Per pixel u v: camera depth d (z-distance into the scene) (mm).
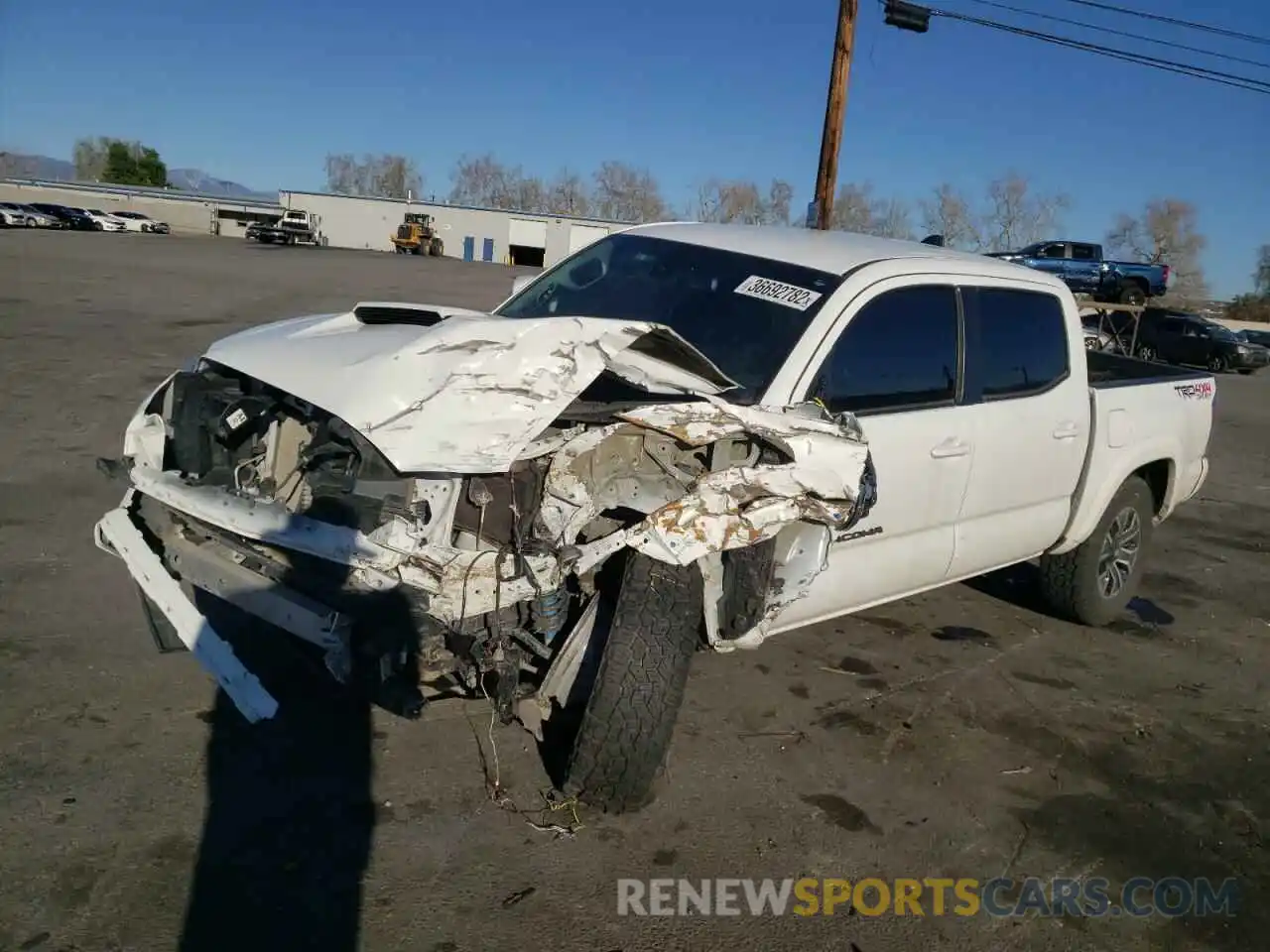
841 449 3592
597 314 4547
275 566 3332
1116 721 4781
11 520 5867
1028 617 6133
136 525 3887
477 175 87625
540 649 3328
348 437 3150
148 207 72625
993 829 3748
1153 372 6707
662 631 3268
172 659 4289
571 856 3270
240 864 3055
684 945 2926
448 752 3783
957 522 4785
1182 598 6965
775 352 4027
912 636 5582
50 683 3988
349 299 21766
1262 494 11297
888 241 5137
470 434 3105
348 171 99938
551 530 3256
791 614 4055
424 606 3049
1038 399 5094
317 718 3926
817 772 3982
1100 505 5586
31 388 9695
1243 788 4254
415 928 2865
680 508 3297
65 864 2969
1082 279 32406
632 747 3258
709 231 4988
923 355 4527
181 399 3627
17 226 50469
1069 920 3275
